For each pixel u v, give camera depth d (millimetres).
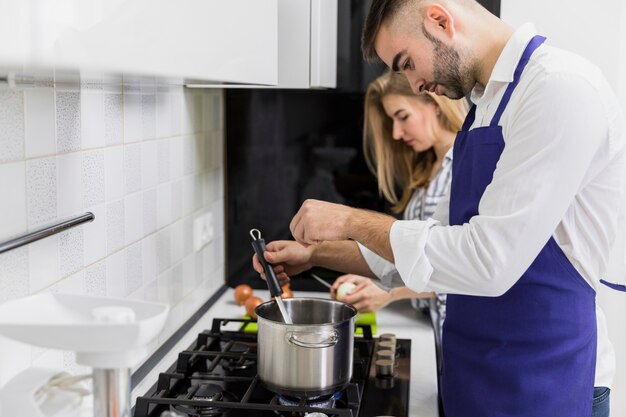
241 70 1216
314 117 2354
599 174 1354
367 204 2363
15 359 1103
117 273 1518
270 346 1356
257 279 2424
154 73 832
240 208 2414
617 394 2479
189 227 2029
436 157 2223
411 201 2252
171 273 1870
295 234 1470
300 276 2389
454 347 1503
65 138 1263
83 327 816
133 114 1593
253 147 2389
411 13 1396
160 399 1301
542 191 1216
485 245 1232
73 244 1306
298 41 1787
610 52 2283
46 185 1196
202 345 1736
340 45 2301
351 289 2031
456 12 1407
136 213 1621
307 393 1340
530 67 1321
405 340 1833
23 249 1129
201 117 2133
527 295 1411
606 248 1418
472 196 1437
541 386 1414
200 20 977
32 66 658
